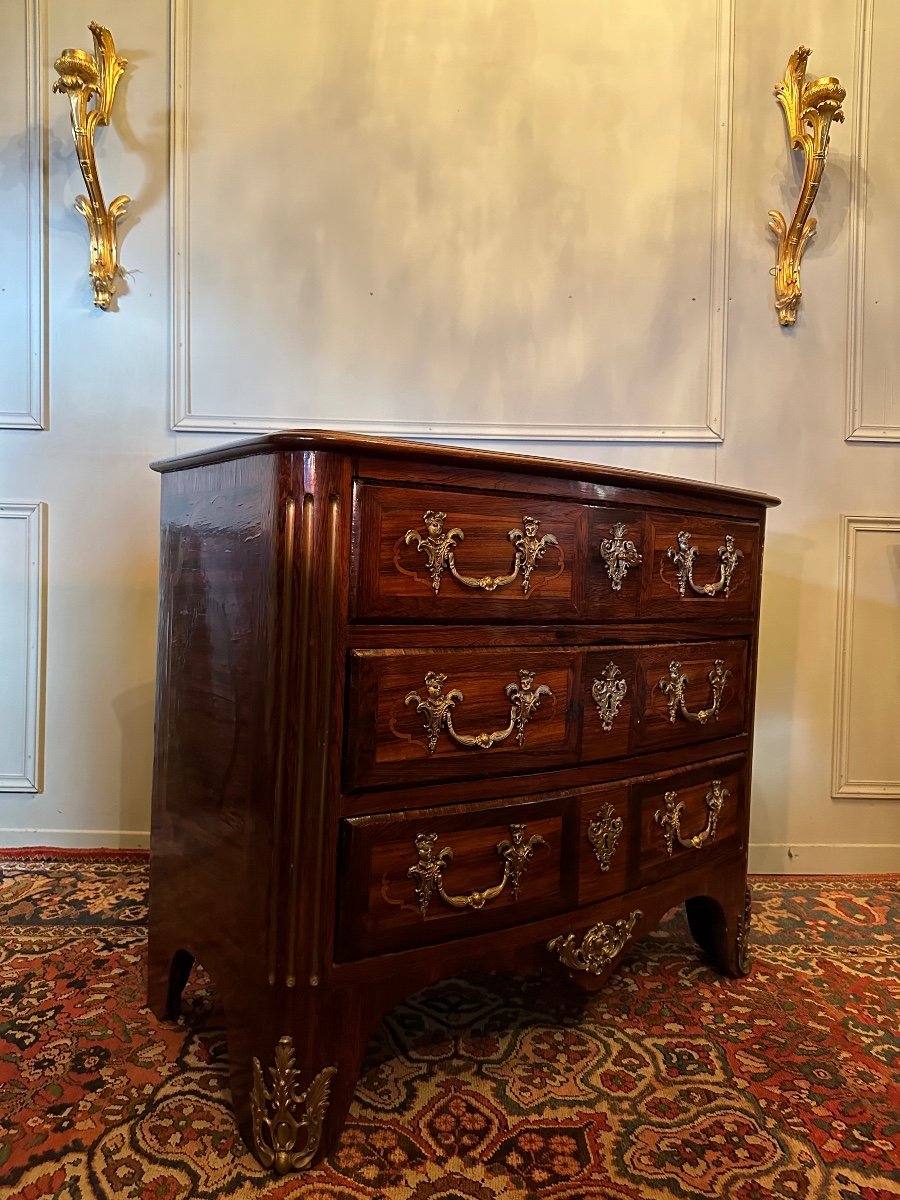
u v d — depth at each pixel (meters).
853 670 1.95
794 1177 0.90
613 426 1.92
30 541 1.88
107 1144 0.93
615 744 1.17
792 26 1.90
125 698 1.92
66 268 1.87
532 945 1.08
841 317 1.92
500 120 1.88
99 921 1.53
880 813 1.97
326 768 0.89
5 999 1.25
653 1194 0.87
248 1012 0.93
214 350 1.88
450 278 1.90
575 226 1.90
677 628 1.28
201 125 1.86
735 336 1.93
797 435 1.93
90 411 1.89
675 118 1.90
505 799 1.05
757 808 1.96
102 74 1.81
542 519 1.06
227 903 0.99
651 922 1.25
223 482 1.02
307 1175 0.89
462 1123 0.98
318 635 0.88
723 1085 1.08
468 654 1.00
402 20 1.87
